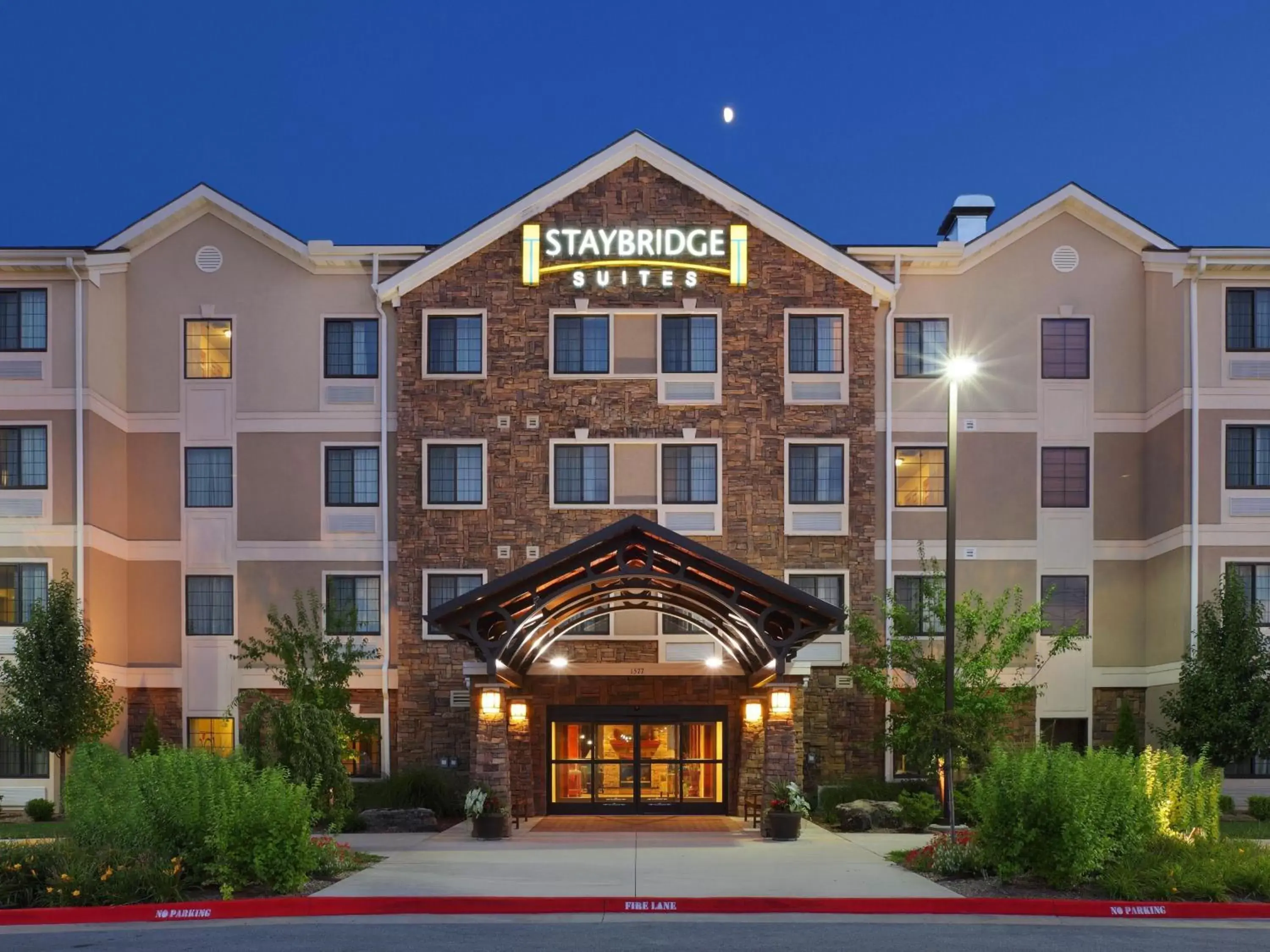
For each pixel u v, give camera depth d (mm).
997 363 31297
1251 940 13195
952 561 22203
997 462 31125
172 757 16703
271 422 31234
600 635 30078
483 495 30562
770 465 30562
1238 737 26406
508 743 27250
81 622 28141
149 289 31469
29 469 29500
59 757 28594
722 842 21688
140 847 15820
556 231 30812
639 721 29688
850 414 30656
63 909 14336
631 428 30625
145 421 31281
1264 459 29484
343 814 23188
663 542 22812
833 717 30016
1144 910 14750
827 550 30422
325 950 12367
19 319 29781
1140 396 31328
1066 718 30688
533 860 18969
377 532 30984
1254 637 26875
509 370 30734
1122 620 30969
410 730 29984
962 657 27734
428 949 12422
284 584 30938
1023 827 15773
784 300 30828
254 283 31484
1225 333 29688
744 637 26188
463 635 23047
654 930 13609
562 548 29266
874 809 24469
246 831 15422
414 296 30906
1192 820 18031
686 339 30859
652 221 30938
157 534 31141
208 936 13242
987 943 12883
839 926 13922
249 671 30828
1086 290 31453
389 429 31125
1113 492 31188
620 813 29391
